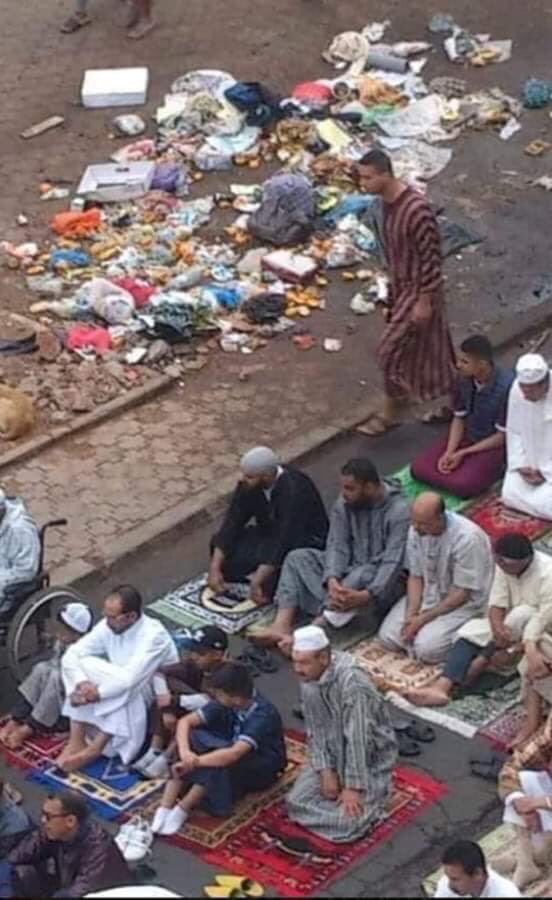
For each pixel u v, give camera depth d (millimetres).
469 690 28578
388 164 32719
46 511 32375
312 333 36594
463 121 42812
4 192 40875
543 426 31438
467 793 26938
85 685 27391
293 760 27500
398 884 25594
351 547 29688
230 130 41906
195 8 47469
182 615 30219
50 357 35781
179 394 35094
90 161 41844
